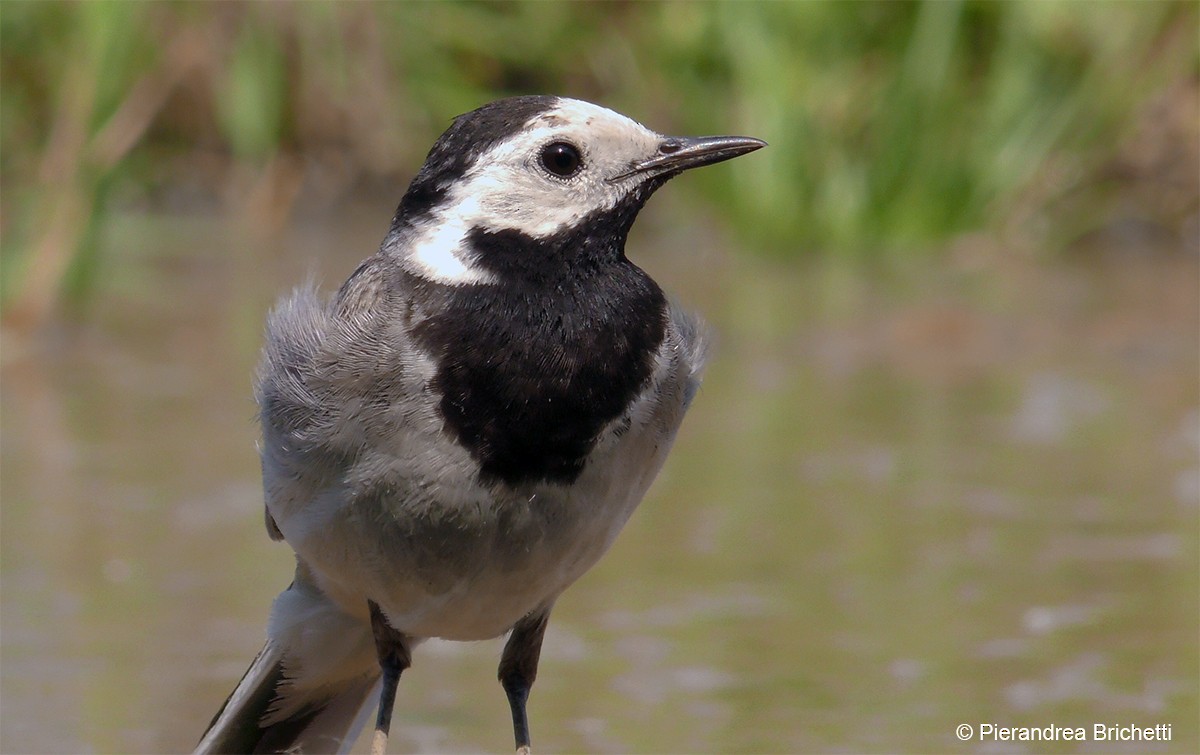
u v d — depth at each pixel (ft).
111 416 46.88
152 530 37.81
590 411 24.16
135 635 31.91
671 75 70.59
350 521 24.62
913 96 68.64
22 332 55.47
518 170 24.57
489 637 26.66
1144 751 26.58
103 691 29.43
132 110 66.74
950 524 37.52
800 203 69.26
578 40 71.72
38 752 27.17
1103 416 46.01
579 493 24.40
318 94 71.72
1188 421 45.27
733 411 47.55
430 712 29.37
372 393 24.03
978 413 46.73
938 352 53.47
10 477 41.42
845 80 69.51
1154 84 68.49
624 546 36.91
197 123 71.67
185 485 41.01
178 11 69.77
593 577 35.01
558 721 28.30
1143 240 68.08
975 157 69.31
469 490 24.03
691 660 30.55
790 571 34.94
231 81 70.69
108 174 59.67
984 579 34.06
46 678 29.94
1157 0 68.13
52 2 64.23
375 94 72.13
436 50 72.13
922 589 33.65
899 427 45.60
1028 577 34.09
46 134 64.95
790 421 46.52
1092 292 60.90
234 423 46.32
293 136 72.43
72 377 51.06
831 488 40.50
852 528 37.52
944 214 69.56
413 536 24.47
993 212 69.46
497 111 24.93
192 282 62.13
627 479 24.97
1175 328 55.16
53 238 57.21
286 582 34.73
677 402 25.45
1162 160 68.74
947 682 29.30
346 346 24.26
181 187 71.82
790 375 51.31
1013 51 68.54
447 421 23.90
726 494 40.27
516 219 24.50
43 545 36.70
